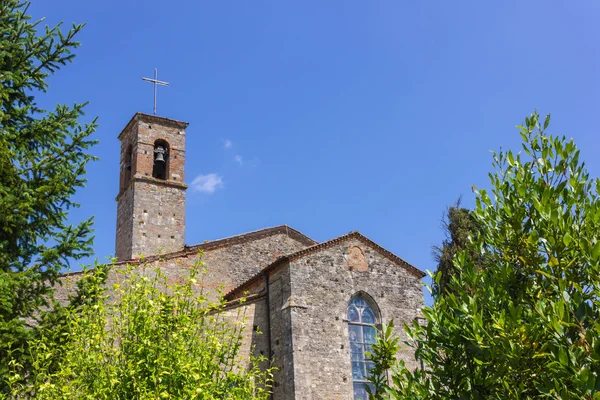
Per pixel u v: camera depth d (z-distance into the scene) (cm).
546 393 894
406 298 3241
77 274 2836
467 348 1039
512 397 945
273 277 3116
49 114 1783
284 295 2992
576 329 966
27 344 1538
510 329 959
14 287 1545
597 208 1043
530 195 1124
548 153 1152
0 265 1605
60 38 1823
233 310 3002
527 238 1111
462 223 3934
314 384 2825
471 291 1123
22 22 1802
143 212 3794
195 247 3619
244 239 3756
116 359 1327
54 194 1694
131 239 3709
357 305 3128
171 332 1370
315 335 2923
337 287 3081
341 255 3164
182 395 1268
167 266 3422
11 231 1617
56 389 1266
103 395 1223
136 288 1455
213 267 3588
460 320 1055
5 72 1706
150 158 3966
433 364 1083
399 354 3072
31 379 1489
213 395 1345
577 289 995
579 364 897
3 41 1739
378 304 3150
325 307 3008
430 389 1064
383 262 3269
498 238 1160
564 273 1041
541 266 1082
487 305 1059
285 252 3884
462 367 1045
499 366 973
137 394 1253
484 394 1006
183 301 1462
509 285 1088
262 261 3772
